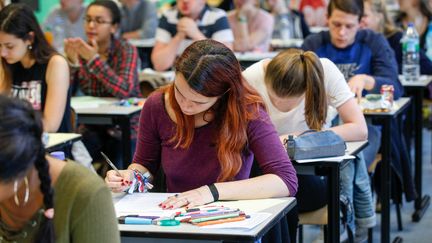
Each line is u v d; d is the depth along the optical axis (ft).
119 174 8.29
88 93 15.72
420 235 14.60
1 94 5.04
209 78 7.57
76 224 5.46
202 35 18.51
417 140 16.12
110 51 15.72
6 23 11.69
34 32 12.04
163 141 8.59
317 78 10.23
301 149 9.68
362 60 14.52
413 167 18.65
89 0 24.82
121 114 13.55
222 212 7.11
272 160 8.16
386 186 13.01
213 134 8.23
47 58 12.15
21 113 4.96
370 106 12.87
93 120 13.75
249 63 19.11
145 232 6.78
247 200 7.86
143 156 8.79
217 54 7.70
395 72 14.53
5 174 4.89
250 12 22.52
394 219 15.66
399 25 21.62
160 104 8.52
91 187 5.48
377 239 14.20
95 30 15.46
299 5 28.73
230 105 8.00
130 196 8.07
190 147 8.34
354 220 12.05
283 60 10.20
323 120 10.48
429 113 24.77
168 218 7.07
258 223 6.92
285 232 8.79
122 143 13.70
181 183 8.48
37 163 5.21
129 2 25.29
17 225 5.57
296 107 10.57
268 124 8.29
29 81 12.15
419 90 16.12
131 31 25.36
